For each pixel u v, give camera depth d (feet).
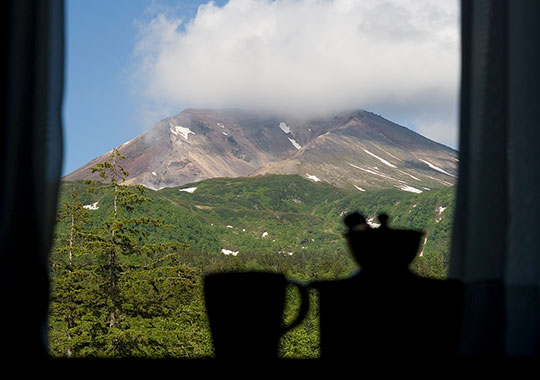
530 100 4.90
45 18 5.30
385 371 4.30
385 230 4.42
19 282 5.01
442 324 4.42
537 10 4.98
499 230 4.91
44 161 5.19
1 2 5.22
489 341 4.77
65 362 5.10
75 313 44.11
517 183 4.85
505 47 5.08
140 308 46.09
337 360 4.36
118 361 5.03
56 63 5.35
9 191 5.06
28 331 5.01
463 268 4.94
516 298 4.76
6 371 4.92
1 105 5.13
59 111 5.32
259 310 4.53
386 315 4.32
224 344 4.56
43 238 5.13
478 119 5.04
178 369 4.77
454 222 5.11
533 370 4.59
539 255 4.79
